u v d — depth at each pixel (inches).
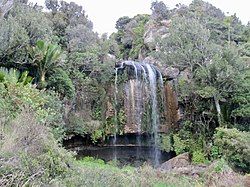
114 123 925.8
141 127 957.8
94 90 898.7
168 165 760.3
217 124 872.3
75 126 811.4
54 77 738.8
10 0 695.1
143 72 994.7
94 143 881.5
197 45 890.1
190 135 886.4
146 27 1412.4
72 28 989.8
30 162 225.6
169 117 956.6
